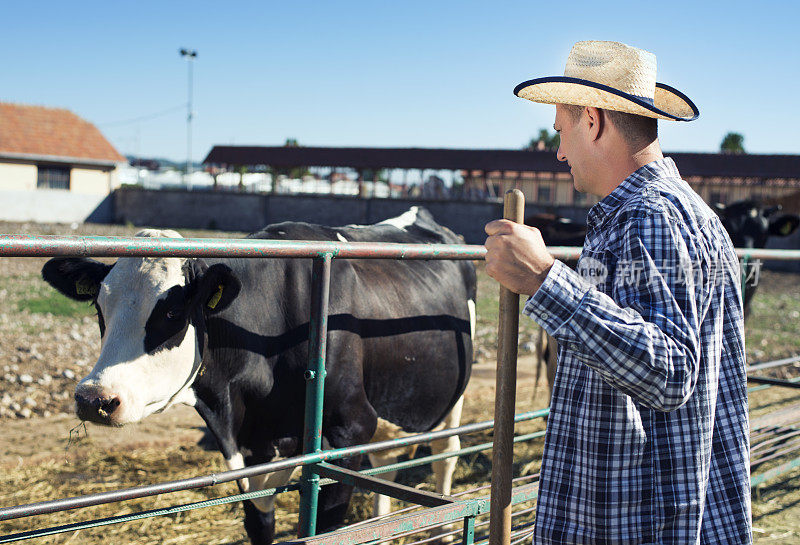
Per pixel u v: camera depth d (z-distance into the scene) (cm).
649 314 129
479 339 962
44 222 3334
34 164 3412
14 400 603
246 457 305
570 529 147
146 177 5103
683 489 142
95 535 380
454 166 3600
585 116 153
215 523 403
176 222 3500
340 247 226
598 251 142
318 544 198
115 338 245
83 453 494
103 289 251
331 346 302
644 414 144
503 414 165
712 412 145
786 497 459
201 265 264
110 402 234
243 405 292
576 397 149
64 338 873
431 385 368
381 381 337
